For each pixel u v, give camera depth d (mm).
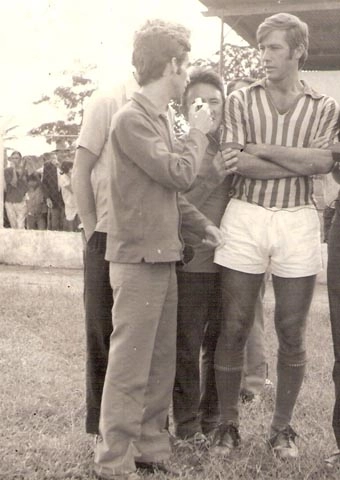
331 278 3857
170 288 3727
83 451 4004
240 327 3959
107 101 3891
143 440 3793
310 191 3963
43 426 4426
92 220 3914
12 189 13656
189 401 4117
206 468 3781
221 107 4004
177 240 3654
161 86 3613
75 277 11492
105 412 3609
